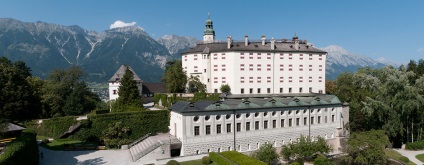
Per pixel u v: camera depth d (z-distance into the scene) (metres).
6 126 56.19
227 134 64.62
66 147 62.28
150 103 108.25
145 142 63.47
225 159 51.28
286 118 71.94
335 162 65.50
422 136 82.44
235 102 68.50
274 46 96.56
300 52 98.06
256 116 68.31
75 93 91.38
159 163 53.16
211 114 62.81
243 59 91.31
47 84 99.94
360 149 63.31
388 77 78.56
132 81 75.75
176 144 59.84
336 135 79.88
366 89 92.69
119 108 74.06
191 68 98.00
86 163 53.00
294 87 97.56
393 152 71.25
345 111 83.56
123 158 56.50
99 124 68.19
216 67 92.88
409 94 74.62
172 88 92.25
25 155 43.31
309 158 63.06
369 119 84.31
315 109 76.56
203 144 61.97
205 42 107.50
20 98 74.00
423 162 63.38
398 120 77.00
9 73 73.56
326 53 102.31
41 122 77.94
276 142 70.56
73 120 71.94
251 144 67.31
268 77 94.31
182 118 60.00
